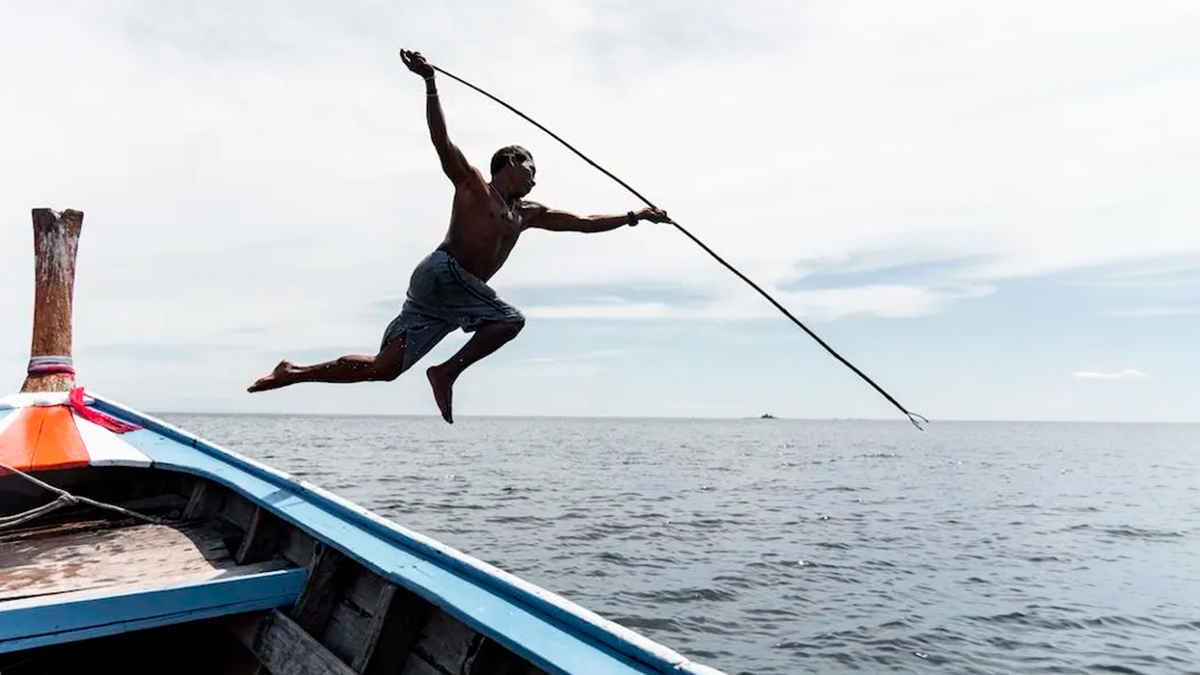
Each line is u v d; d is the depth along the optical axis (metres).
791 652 9.16
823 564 14.41
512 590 2.67
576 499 23.97
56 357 6.15
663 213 4.09
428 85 3.28
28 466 4.55
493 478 31.20
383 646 2.91
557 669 2.12
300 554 3.80
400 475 30.94
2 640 2.73
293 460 38.81
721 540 16.77
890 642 9.63
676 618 10.36
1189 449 92.38
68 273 6.29
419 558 3.10
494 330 3.50
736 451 65.69
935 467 48.06
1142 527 21.45
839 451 69.62
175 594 3.11
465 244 3.43
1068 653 9.49
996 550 16.77
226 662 3.84
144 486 5.33
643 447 71.31
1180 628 10.74
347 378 3.56
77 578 3.42
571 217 3.87
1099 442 120.12
